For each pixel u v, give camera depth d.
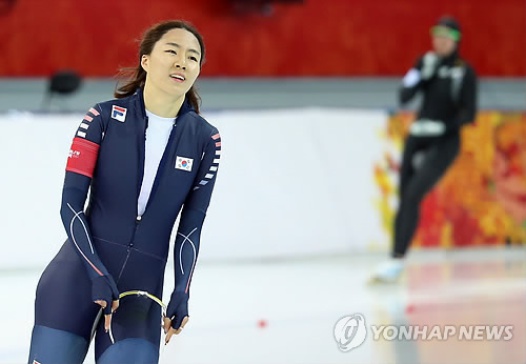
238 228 16.45
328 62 22.59
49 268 6.68
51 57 20.31
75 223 6.45
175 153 6.71
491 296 13.28
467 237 18.97
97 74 20.64
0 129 14.77
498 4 24.17
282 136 17.19
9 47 20.02
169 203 6.74
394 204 18.22
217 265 16.03
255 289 13.62
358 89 22.23
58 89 17.41
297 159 17.23
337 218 17.44
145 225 6.70
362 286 14.17
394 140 18.42
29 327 10.49
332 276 15.15
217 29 21.45
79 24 20.48
